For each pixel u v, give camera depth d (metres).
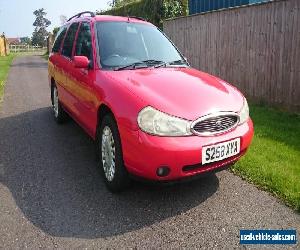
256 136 5.48
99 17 5.09
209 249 2.93
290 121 6.31
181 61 4.82
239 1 9.49
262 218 3.36
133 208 3.56
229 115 3.53
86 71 4.51
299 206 3.48
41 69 19.64
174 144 3.23
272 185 3.91
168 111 3.31
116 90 3.70
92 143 5.52
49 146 5.41
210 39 8.78
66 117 6.54
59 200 3.73
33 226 3.27
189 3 11.73
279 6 6.78
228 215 3.42
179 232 3.16
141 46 4.73
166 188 3.96
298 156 4.65
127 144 3.40
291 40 6.62
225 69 8.43
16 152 5.17
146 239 3.06
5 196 3.83
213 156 3.39
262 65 7.36
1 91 10.82
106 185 4.00
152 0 13.32
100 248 2.95
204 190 3.91
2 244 3.01
